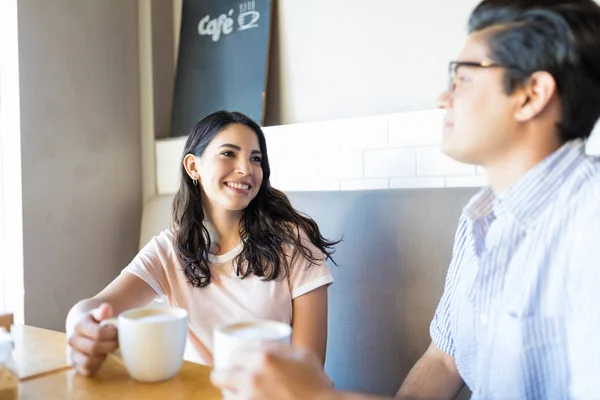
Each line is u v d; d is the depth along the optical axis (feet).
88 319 2.78
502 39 1.94
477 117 2.02
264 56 6.48
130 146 7.29
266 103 6.71
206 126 4.17
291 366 1.75
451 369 2.85
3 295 6.27
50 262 6.28
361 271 4.77
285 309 3.99
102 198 6.90
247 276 3.98
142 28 7.38
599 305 1.77
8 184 6.12
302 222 4.38
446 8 5.16
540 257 2.00
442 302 2.88
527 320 2.02
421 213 4.49
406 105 5.47
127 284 3.85
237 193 3.98
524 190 2.06
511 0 1.96
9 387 2.32
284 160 5.99
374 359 4.65
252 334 2.06
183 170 4.33
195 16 7.32
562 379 1.94
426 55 5.31
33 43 6.08
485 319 2.22
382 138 5.19
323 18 6.15
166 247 4.23
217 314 3.98
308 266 4.04
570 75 1.86
